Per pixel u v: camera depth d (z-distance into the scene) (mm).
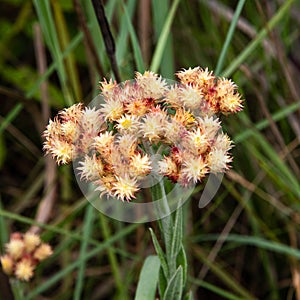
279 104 499
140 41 486
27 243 371
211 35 492
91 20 428
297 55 519
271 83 492
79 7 402
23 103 469
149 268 343
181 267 319
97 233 510
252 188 473
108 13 435
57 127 323
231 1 509
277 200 487
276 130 462
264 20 440
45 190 485
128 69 423
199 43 512
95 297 512
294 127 490
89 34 405
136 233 506
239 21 487
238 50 490
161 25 442
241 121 467
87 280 516
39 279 477
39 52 512
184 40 516
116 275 446
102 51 422
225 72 423
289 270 514
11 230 508
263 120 496
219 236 469
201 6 492
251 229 516
